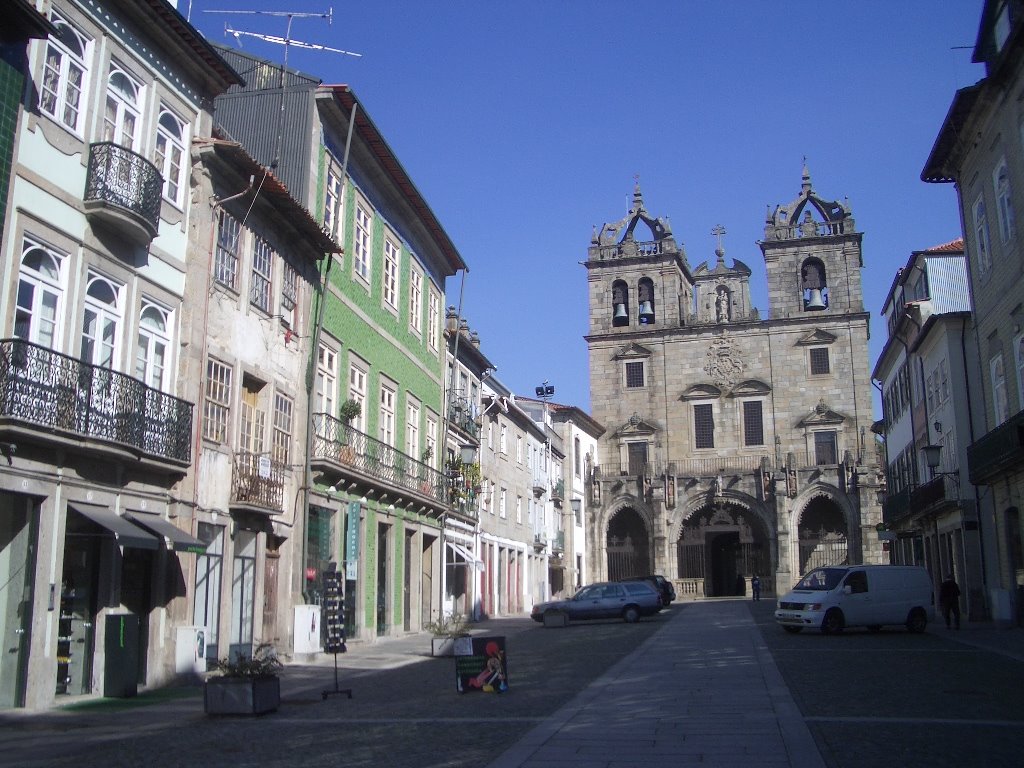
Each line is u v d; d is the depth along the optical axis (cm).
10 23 1318
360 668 1950
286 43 2530
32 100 1379
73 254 1462
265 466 2014
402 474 2850
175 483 1705
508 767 883
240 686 1265
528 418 4972
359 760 941
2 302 1305
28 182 1365
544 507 5406
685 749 959
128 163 1541
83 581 1502
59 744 1063
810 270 6119
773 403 5956
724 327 6147
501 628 3403
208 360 1847
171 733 1134
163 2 1659
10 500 1368
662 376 6209
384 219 2931
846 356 5900
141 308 1638
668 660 1912
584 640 2627
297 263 2286
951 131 2719
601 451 6275
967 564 3005
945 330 3209
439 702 1373
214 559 1859
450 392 3597
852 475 5559
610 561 6088
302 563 2198
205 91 1877
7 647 1335
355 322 2639
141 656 1616
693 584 5684
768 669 1697
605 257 6500
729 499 5778
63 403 1363
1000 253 2512
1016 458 2303
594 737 1033
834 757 909
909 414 4072
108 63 1570
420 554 3131
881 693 1373
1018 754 921
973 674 1619
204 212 1838
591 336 6362
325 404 2428
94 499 1479
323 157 2453
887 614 2647
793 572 5538
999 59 2283
